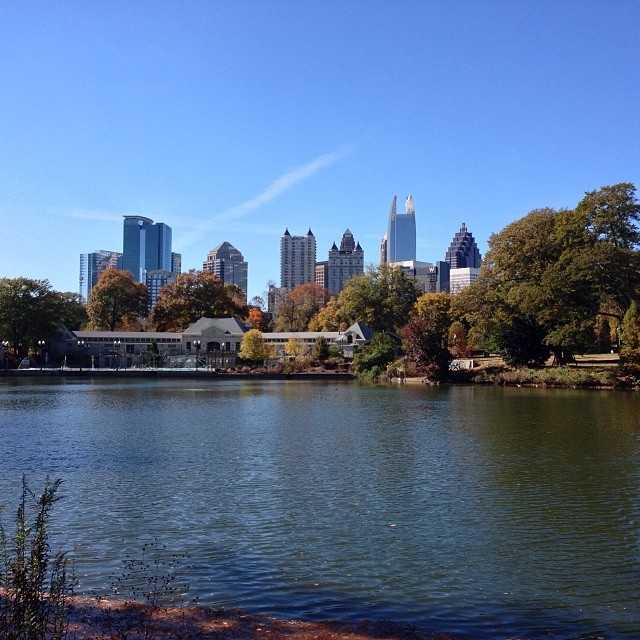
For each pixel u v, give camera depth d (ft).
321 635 45.50
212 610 49.83
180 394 269.85
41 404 220.84
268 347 476.54
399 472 99.76
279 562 60.85
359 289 554.05
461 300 338.54
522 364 329.31
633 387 268.21
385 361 391.45
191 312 591.78
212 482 93.20
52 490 51.90
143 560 61.26
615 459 108.88
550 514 76.59
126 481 93.86
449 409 195.31
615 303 335.47
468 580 56.65
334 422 164.35
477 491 87.45
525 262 320.91
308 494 86.07
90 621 47.42
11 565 43.88
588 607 51.34
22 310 447.83
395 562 60.85
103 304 577.43
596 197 297.12
